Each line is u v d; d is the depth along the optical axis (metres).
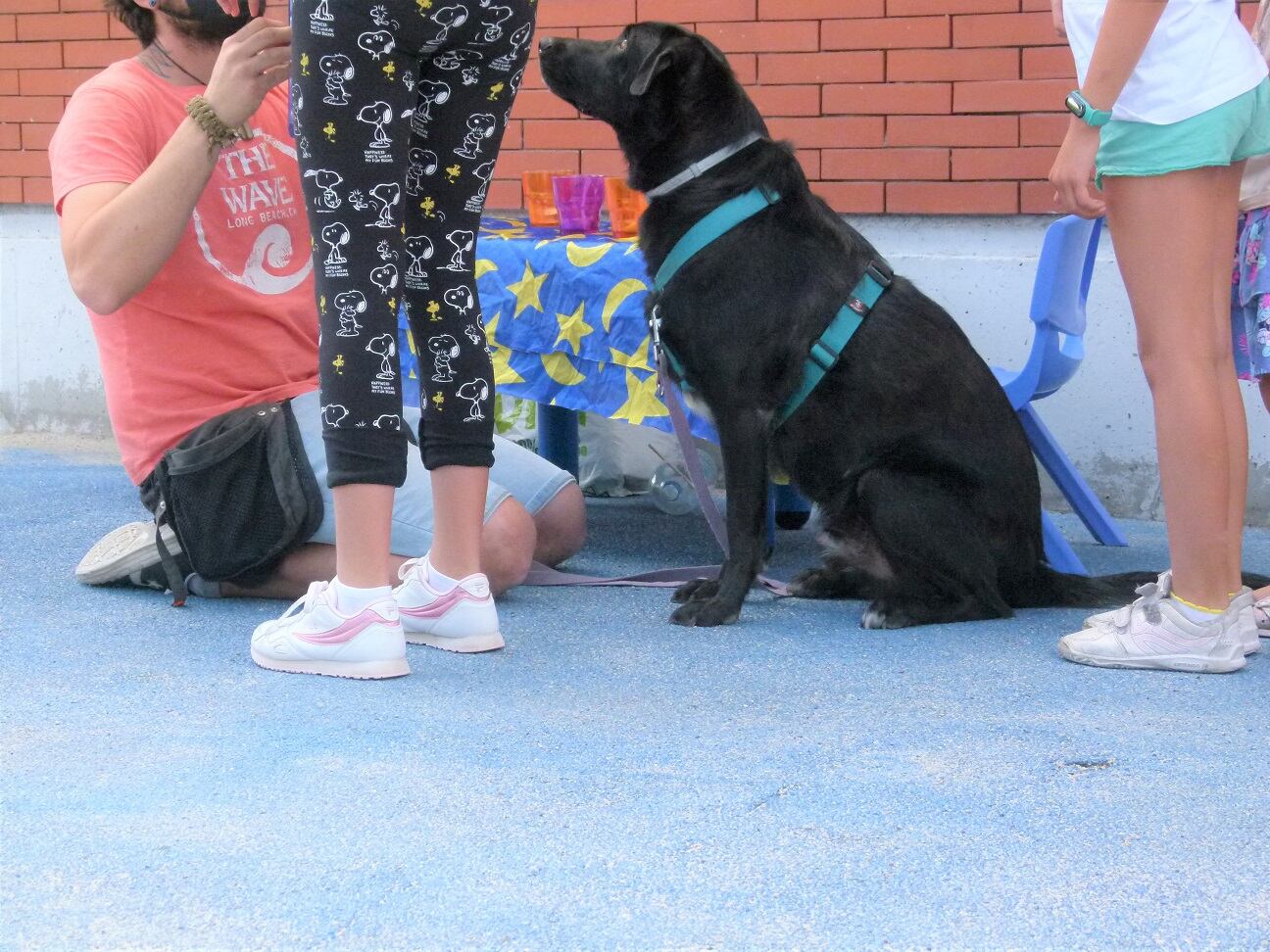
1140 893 1.69
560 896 1.67
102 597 3.19
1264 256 2.88
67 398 5.63
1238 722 2.35
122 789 1.99
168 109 2.98
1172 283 2.57
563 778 2.05
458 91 2.50
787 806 1.95
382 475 2.47
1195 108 2.47
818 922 1.61
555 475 3.55
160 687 2.49
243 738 2.21
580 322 3.60
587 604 3.26
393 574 3.07
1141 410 4.40
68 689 2.48
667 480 4.54
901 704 2.45
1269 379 3.10
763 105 4.68
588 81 3.25
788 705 2.44
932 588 3.11
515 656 2.75
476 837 1.84
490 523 3.12
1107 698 2.49
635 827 1.88
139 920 1.61
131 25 3.04
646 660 2.74
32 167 5.53
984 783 2.05
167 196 2.69
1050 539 3.63
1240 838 1.85
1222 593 2.67
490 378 2.69
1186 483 2.62
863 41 4.52
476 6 2.35
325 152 2.33
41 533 3.91
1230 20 2.55
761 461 3.15
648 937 1.58
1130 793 2.01
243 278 3.07
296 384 3.12
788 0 4.59
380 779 2.04
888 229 4.65
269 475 2.99
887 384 3.11
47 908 1.64
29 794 1.97
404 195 2.43
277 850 1.79
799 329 3.10
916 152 4.52
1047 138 4.36
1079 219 3.38
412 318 2.63
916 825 1.89
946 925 1.61
